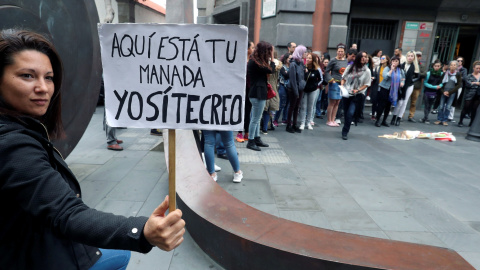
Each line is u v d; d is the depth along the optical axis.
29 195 0.79
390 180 3.89
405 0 9.66
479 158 5.09
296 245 1.79
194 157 3.19
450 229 2.73
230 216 2.16
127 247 0.82
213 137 3.51
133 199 3.11
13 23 2.28
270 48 4.32
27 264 0.92
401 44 10.27
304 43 9.27
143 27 1.18
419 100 11.05
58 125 1.18
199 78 1.21
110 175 3.75
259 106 4.78
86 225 0.80
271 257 1.79
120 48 1.20
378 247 1.78
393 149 5.48
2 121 0.86
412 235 2.61
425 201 3.29
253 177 3.82
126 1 14.01
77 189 1.08
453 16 10.07
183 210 2.51
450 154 5.30
